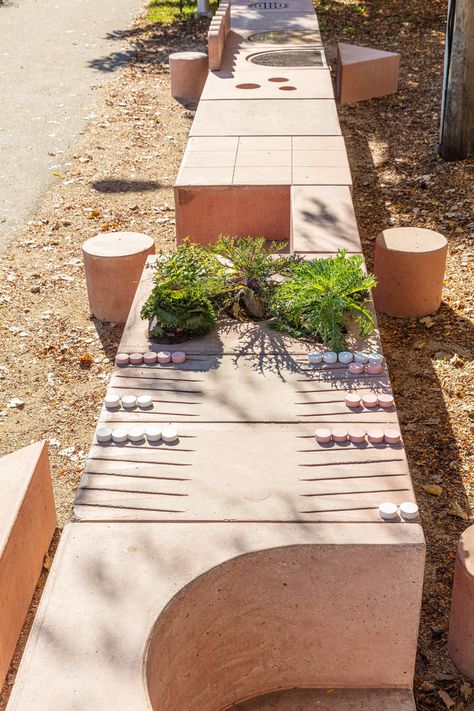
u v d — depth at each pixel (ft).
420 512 19.15
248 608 13.83
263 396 17.12
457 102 36.45
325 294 18.89
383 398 16.84
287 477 14.96
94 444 15.85
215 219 28.53
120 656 11.92
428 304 26.68
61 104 48.03
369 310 19.94
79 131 43.91
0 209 35.09
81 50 59.21
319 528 13.84
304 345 18.89
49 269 30.53
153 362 18.29
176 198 28.12
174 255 20.25
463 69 35.76
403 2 67.92
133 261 26.30
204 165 29.60
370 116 44.60
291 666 14.64
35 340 26.22
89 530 13.96
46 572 17.78
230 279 20.33
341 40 59.16
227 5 50.52
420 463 20.65
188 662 13.44
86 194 36.65
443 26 61.11
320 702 14.57
